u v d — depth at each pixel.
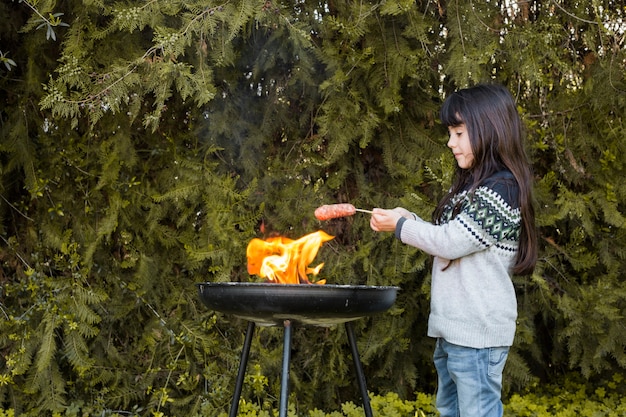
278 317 1.90
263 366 3.00
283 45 2.71
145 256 2.92
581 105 3.03
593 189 3.08
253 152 3.00
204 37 2.43
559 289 3.20
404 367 3.13
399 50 2.70
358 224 3.06
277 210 2.99
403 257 2.93
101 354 3.01
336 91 2.81
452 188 2.21
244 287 1.83
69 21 2.67
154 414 2.89
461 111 2.08
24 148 2.85
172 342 2.96
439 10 2.78
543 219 2.95
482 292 1.98
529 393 3.22
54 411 2.87
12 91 2.88
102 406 2.94
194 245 2.94
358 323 3.04
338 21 2.62
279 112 2.97
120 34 2.54
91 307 2.97
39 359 2.83
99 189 2.91
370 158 3.11
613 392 3.29
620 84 2.85
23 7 2.80
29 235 2.98
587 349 3.12
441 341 2.13
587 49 2.98
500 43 2.79
